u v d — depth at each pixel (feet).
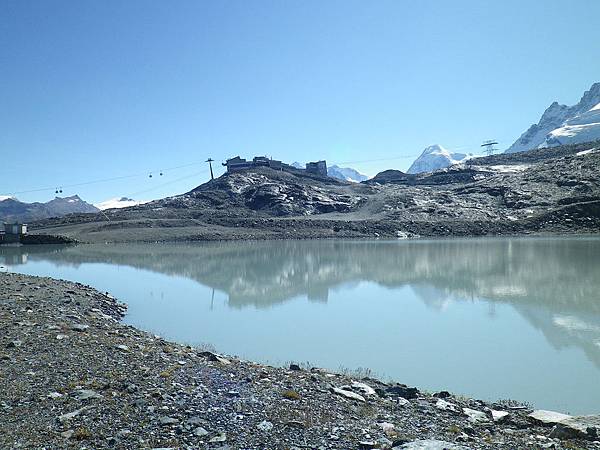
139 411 33.37
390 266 182.39
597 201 423.64
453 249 260.62
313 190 647.15
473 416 37.88
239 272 169.27
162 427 30.76
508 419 37.17
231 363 52.08
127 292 124.88
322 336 76.84
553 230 396.78
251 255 244.22
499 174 651.25
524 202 479.82
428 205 526.57
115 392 37.14
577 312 92.79
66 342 54.08
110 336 61.21
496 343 71.77
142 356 50.42
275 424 32.35
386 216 497.87
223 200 634.02
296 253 253.65
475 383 53.88
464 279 142.72
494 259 199.31
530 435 33.06
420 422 35.32
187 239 404.77
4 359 45.57
